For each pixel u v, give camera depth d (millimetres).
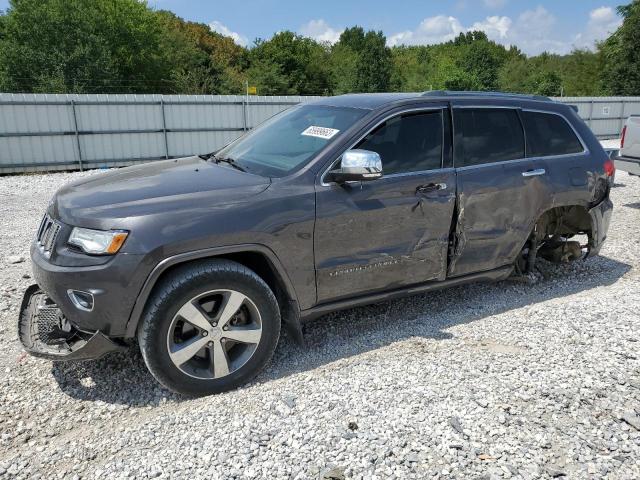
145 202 3061
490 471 2502
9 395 3234
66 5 40281
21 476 2551
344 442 2711
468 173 4016
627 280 5262
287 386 3273
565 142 4703
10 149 16531
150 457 2635
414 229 3797
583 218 4941
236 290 3154
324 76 62688
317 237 3404
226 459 2600
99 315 2922
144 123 18391
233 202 3156
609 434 2760
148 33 47375
